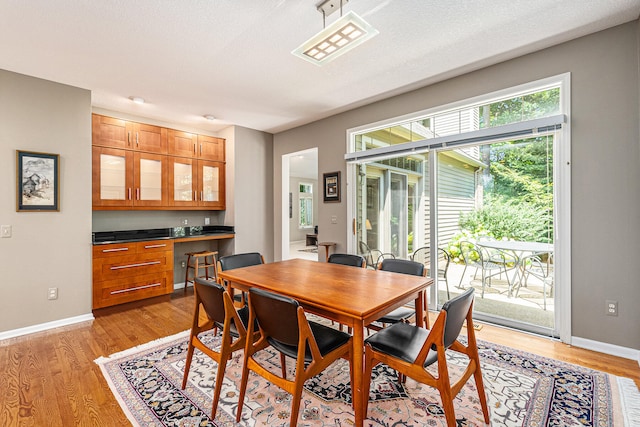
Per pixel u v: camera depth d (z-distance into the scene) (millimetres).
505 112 2832
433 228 3320
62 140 3070
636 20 2170
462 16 2102
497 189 2924
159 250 3852
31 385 1972
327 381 1990
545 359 2238
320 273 2348
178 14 2027
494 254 2975
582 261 2416
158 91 3342
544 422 1588
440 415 1651
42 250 2943
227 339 1706
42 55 2533
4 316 2734
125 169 3797
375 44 2441
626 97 2223
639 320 2193
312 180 11133
